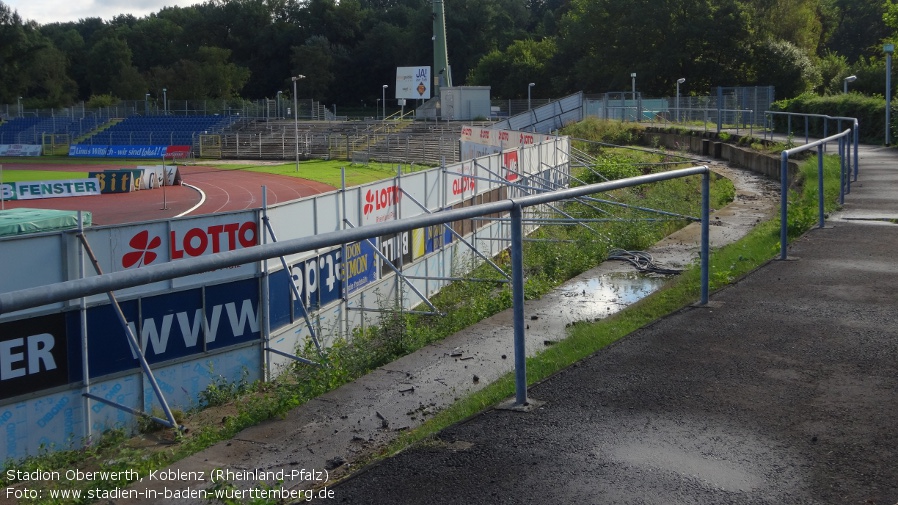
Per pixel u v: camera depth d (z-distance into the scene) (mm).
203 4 126250
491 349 7695
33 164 64312
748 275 8648
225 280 10461
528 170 23594
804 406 4730
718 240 13727
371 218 13391
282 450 5051
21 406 8570
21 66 102875
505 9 114625
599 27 72500
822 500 3537
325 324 12172
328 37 115438
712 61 65312
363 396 6258
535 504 3533
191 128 76062
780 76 62688
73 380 8992
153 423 9141
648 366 5555
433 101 73562
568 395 4988
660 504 3518
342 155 61281
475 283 12953
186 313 10094
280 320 11281
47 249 8820
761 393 4965
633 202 18312
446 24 102500
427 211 15508
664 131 43156
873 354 5746
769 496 3580
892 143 27375
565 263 13484
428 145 57875
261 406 6840
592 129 48969
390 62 108812
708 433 4324
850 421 4480
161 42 116812
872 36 81125
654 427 4422
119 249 9547
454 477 3828
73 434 8734
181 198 40375
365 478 3850
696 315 6984
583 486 3703
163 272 3018
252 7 116000
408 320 10828
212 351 10391
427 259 15359
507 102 70375
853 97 30734
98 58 107438
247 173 52719
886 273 8539
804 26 69750
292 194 40406
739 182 24562
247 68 109688
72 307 8945
